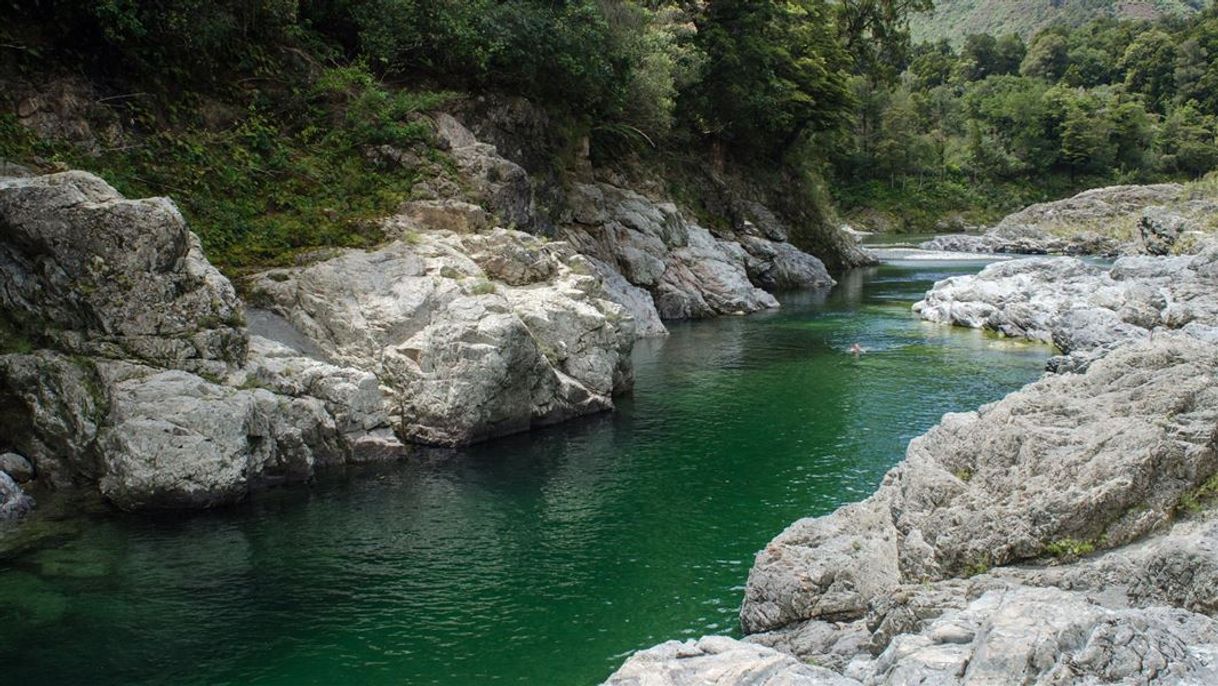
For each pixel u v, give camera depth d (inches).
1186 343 586.6
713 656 391.2
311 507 763.4
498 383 935.0
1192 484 481.4
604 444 949.2
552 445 944.9
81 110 1031.0
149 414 728.3
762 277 2380.7
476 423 930.7
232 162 1133.1
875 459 894.4
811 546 558.9
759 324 1781.5
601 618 577.6
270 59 1286.9
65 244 756.6
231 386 788.6
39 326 773.3
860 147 4923.7
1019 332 1571.1
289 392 838.5
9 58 996.6
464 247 1114.7
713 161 2600.9
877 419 1036.5
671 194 2273.6
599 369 1084.5
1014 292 1694.1
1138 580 422.0
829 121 2824.8
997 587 453.4
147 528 703.7
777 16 2677.2
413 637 551.5
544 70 1636.3
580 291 1119.0
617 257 1824.6
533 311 1052.5
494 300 971.3
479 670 515.2
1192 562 405.1
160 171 1050.1
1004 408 568.1
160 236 771.4
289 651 533.3
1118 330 1349.7
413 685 499.2
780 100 2564.0
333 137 1243.2
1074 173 5246.1
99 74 1078.4
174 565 644.1
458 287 995.3
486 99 1541.6
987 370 1290.6
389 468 866.1
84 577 621.6
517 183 1366.9
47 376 748.6
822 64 2792.8
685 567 654.5
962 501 517.7
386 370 935.7
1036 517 483.2
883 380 1233.4
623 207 1908.2
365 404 884.0
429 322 967.6
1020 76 6752.0
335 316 951.6
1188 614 357.4
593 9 1627.7
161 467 717.3
